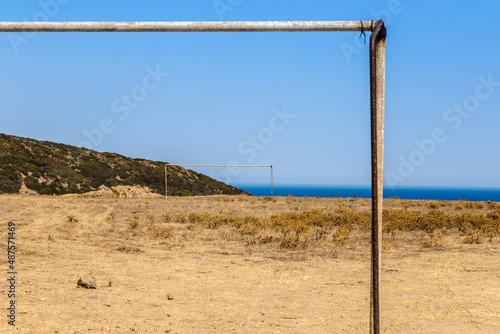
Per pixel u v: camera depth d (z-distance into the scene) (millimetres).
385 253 15430
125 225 24453
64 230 21672
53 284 10305
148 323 7445
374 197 4805
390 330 7180
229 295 9695
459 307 8656
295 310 8477
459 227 21781
